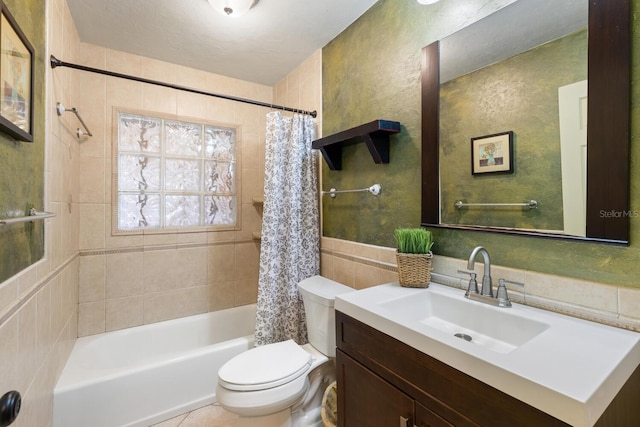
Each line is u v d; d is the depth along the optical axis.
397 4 1.60
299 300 2.09
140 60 2.31
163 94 2.40
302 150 2.20
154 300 2.39
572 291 0.99
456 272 1.33
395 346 0.94
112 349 2.14
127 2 1.69
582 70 0.96
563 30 1.00
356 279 1.91
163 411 1.79
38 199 1.20
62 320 1.66
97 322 2.19
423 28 1.47
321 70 2.21
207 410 1.88
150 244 2.38
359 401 1.10
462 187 1.31
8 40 0.87
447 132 1.37
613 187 0.90
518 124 1.12
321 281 1.94
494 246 1.20
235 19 1.86
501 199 1.18
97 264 2.19
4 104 0.85
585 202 0.96
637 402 0.78
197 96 2.54
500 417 0.68
